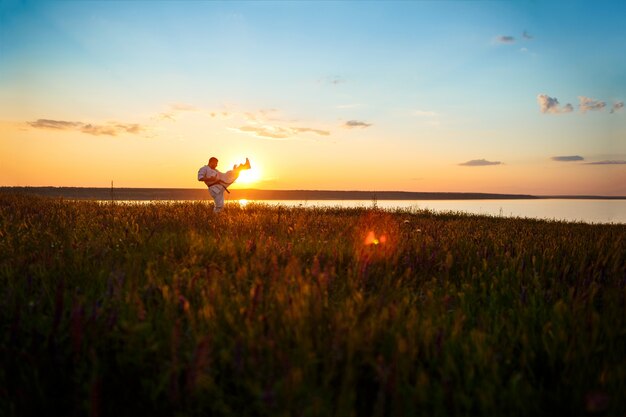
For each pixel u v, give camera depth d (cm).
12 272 379
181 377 236
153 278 362
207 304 286
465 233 855
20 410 207
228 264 460
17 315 255
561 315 293
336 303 325
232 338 254
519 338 284
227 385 237
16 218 783
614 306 308
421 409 206
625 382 220
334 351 228
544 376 252
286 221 888
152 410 218
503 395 214
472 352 258
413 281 422
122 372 238
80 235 605
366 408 221
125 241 562
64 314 282
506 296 391
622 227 1285
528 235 835
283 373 208
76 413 206
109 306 292
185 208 1242
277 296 300
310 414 191
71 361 241
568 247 618
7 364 230
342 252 511
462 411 212
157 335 264
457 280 466
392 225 934
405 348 225
